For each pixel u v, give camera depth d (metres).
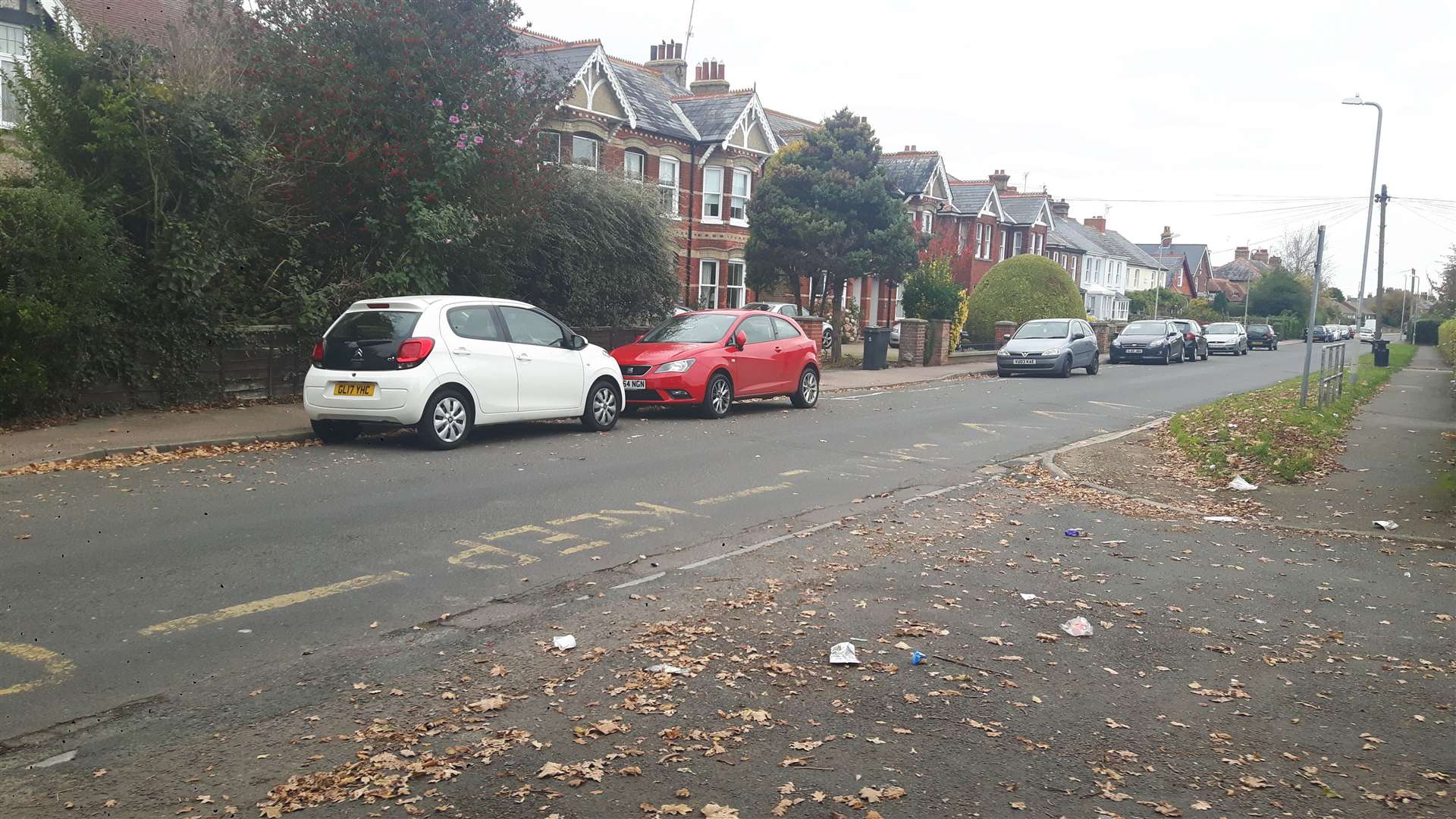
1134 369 32.66
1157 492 10.52
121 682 4.80
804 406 17.59
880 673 5.16
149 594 6.05
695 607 6.20
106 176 12.44
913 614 6.14
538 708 4.64
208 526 7.65
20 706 4.51
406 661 5.20
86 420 11.94
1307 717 4.71
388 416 11.25
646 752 4.22
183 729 4.35
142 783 3.88
